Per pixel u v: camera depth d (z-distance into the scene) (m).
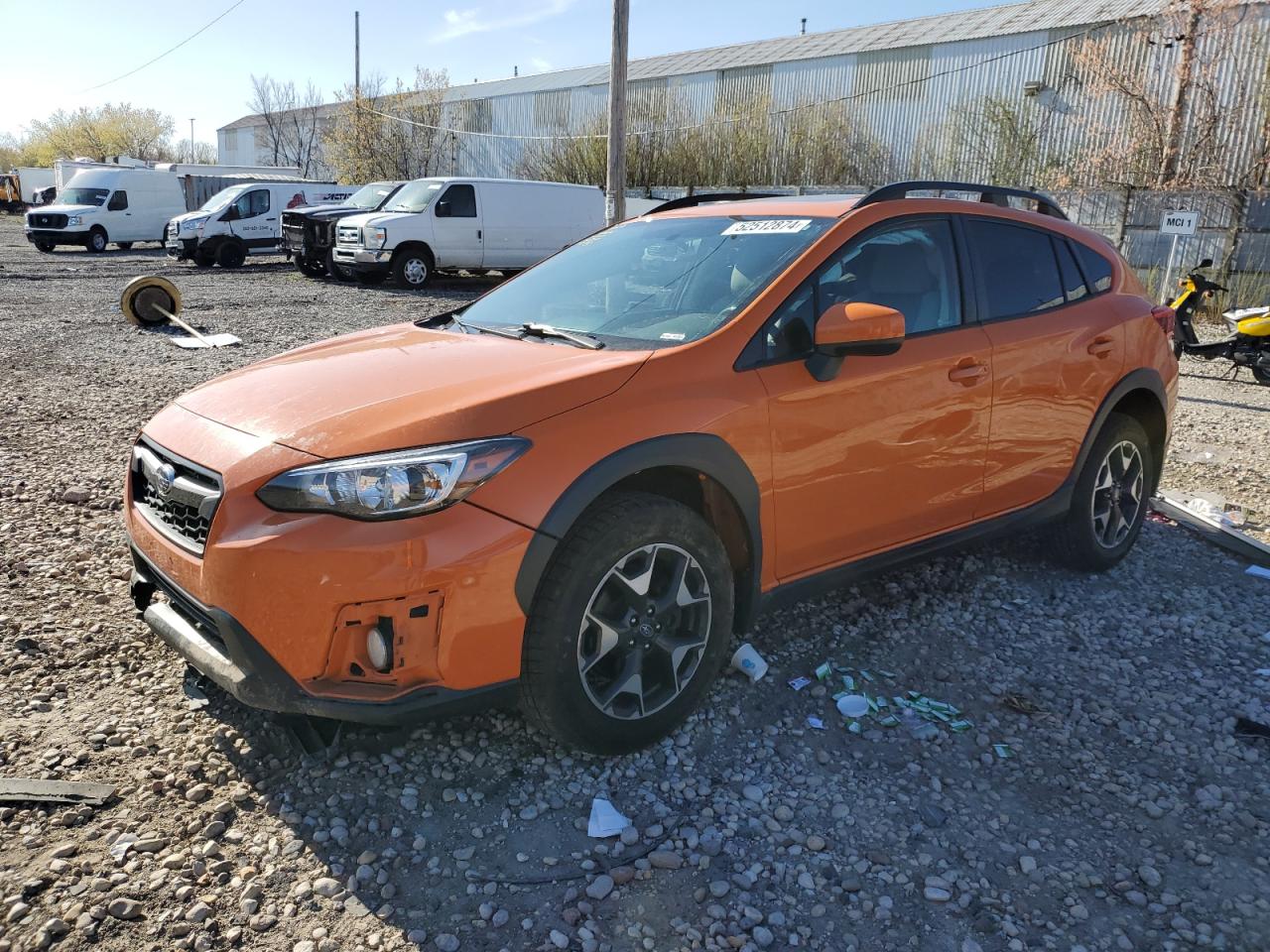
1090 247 4.41
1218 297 15.33
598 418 2.68
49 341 10.64
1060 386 3.96
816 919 2.28
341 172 41.34
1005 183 25.59
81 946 2.13
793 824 2.62
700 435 2.83
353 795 2.68
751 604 3.13
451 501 2.45
